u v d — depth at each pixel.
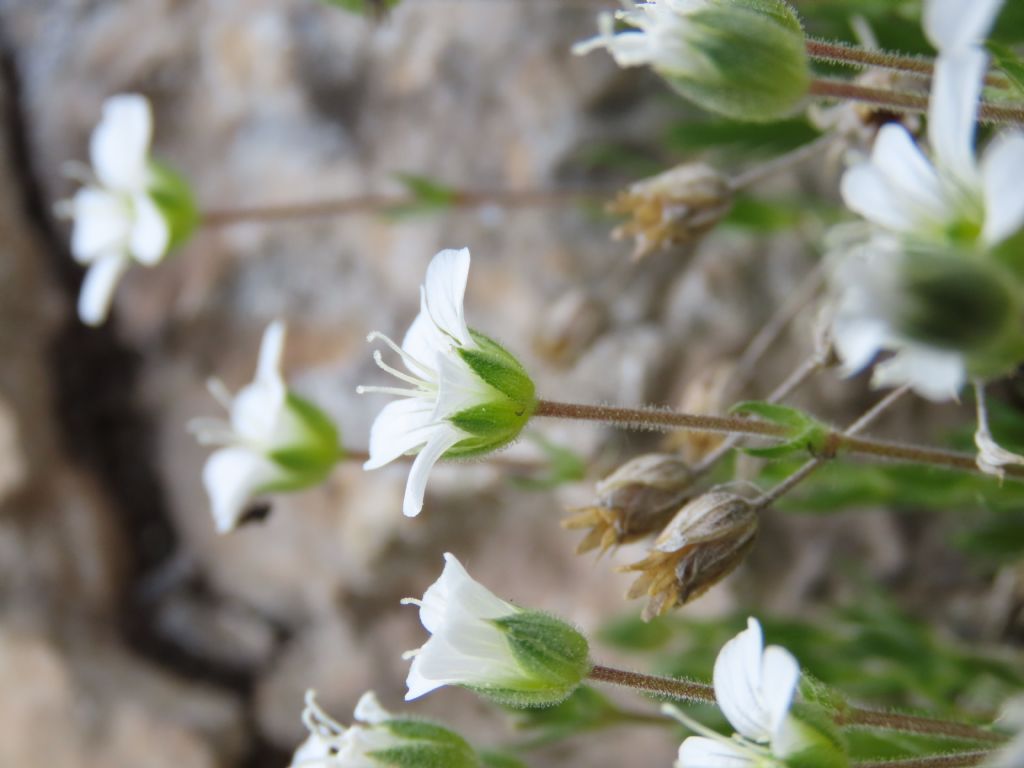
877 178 0.09
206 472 0.15
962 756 0.10
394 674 0.19
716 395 0.15
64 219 0.21
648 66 0.18
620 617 0.16
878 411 0.11
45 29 0.21
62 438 0.20
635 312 0.18
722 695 0.10
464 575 0.11
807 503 0.14
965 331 0.08
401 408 0.11
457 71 0.19
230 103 0.20
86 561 0.20
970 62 0.08
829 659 0.15
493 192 0.17
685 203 0.13
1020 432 0.13
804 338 0.17
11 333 0.20
